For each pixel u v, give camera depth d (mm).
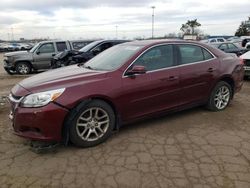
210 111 5953
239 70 6191
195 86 5422
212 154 4027
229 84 6109
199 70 5430
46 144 4176
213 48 5883
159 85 4867
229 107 6289
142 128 5012
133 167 3686
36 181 3404
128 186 3283
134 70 4500
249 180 3387
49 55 14578
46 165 3766
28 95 3961
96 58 5520
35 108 3869
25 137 4016
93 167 3697
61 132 4023
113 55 5137
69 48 14820
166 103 5074
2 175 3539
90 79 4312
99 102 4273
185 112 5883
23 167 3725
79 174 3541
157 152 4098
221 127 5066
